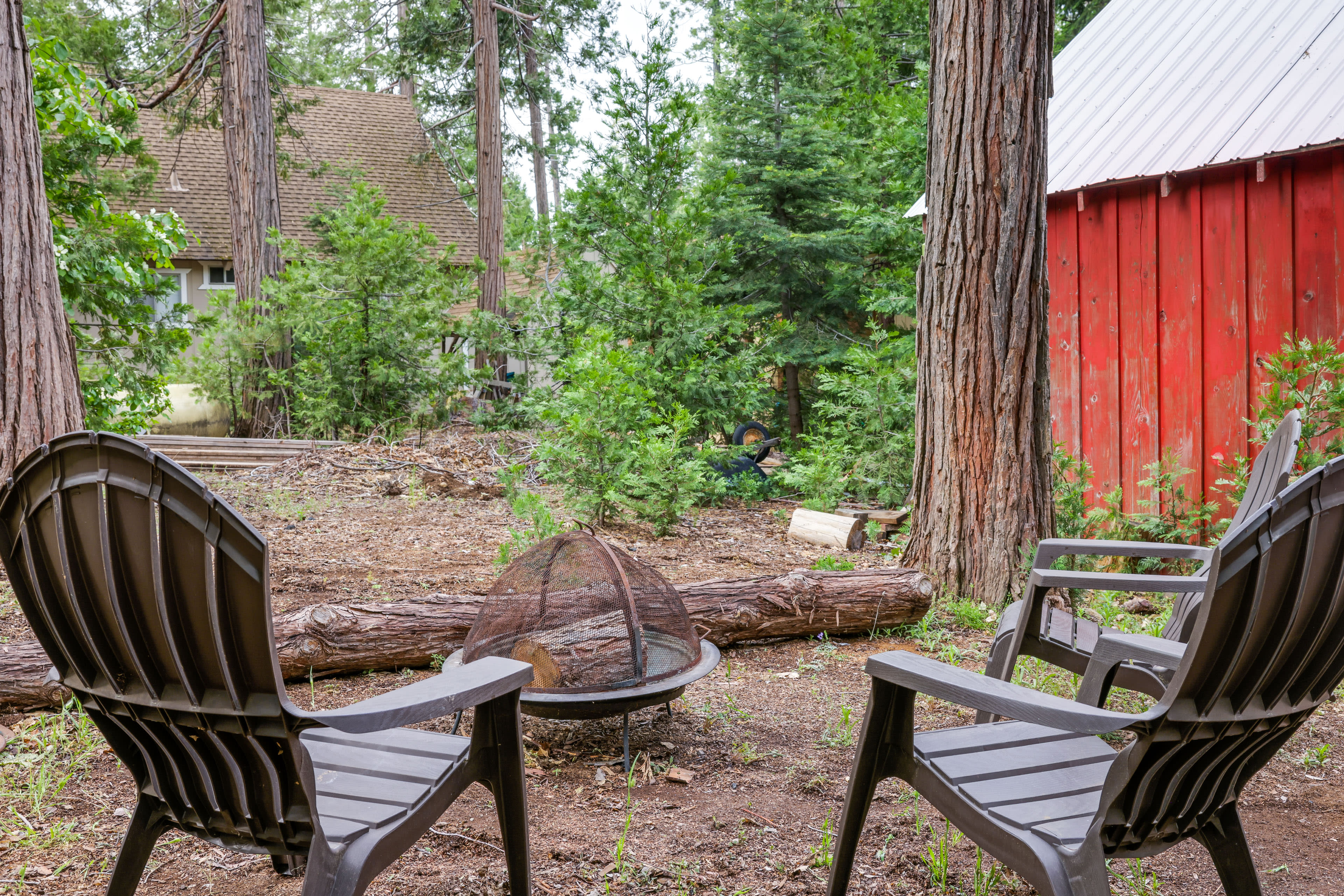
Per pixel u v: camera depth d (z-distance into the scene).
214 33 16.27
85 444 1.52
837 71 16.17
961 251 5.31
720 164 14.18
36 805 2.68
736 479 9.07
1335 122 5.79
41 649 3.36
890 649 4.49
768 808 2.83
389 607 3.95
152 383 10.12
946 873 2.39
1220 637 1.52
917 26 17.34
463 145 24.58
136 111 9.42
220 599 1.48
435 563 6.04
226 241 18.59
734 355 10.11
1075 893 1.58
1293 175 6.05
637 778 3.04
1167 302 6.86
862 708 3.70
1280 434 2.90
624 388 7.57
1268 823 2.75
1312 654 1.64
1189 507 6.77
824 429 9.28
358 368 12.73
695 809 2.82
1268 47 7.11
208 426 14.61
